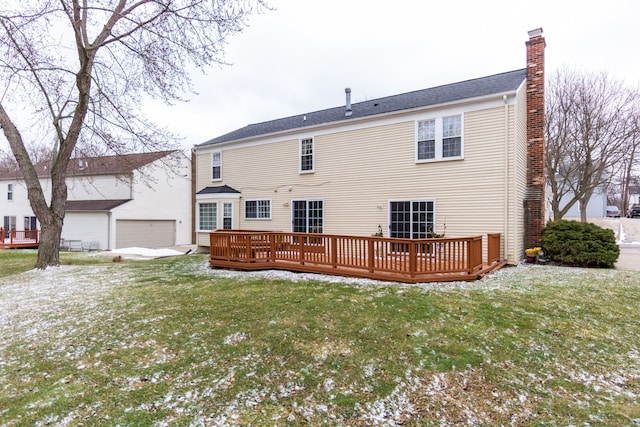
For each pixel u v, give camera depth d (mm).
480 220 9906
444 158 10438
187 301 6184
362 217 12078
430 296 6176
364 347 4062
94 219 19688
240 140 15500
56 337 4582
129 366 3707
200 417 2797
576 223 10086
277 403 2988
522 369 3568
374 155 11812
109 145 11234
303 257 8938
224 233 9859
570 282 7387
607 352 3977
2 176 25281
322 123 12977
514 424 2691
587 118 17188
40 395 3162
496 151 9641
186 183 23812
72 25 9555
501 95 9430
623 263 10555
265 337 4379
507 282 7387
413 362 3697
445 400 3018
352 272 8125
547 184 21078
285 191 14164
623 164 18141
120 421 2748
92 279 8672
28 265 11945
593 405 2941
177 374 3516
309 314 5234
